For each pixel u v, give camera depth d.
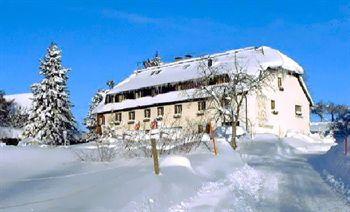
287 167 23.64
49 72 58.78
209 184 15.44
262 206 12.79
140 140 25.33
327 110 92.12
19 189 13.62
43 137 56.69
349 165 19.28
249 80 42.84
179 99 57.69
